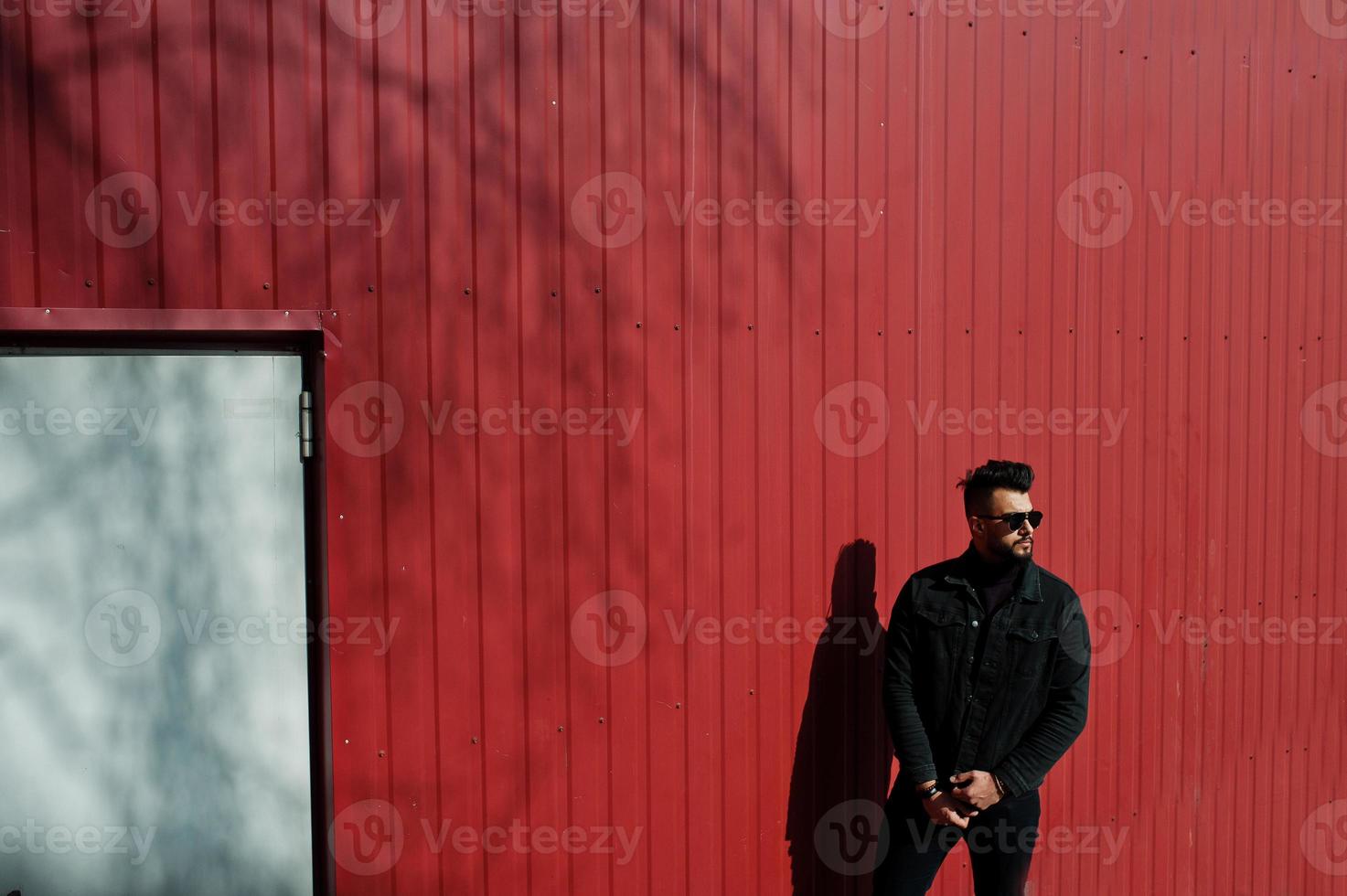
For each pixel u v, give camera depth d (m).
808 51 2.52
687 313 2.46
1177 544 2.81
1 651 2.16
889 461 2.60
